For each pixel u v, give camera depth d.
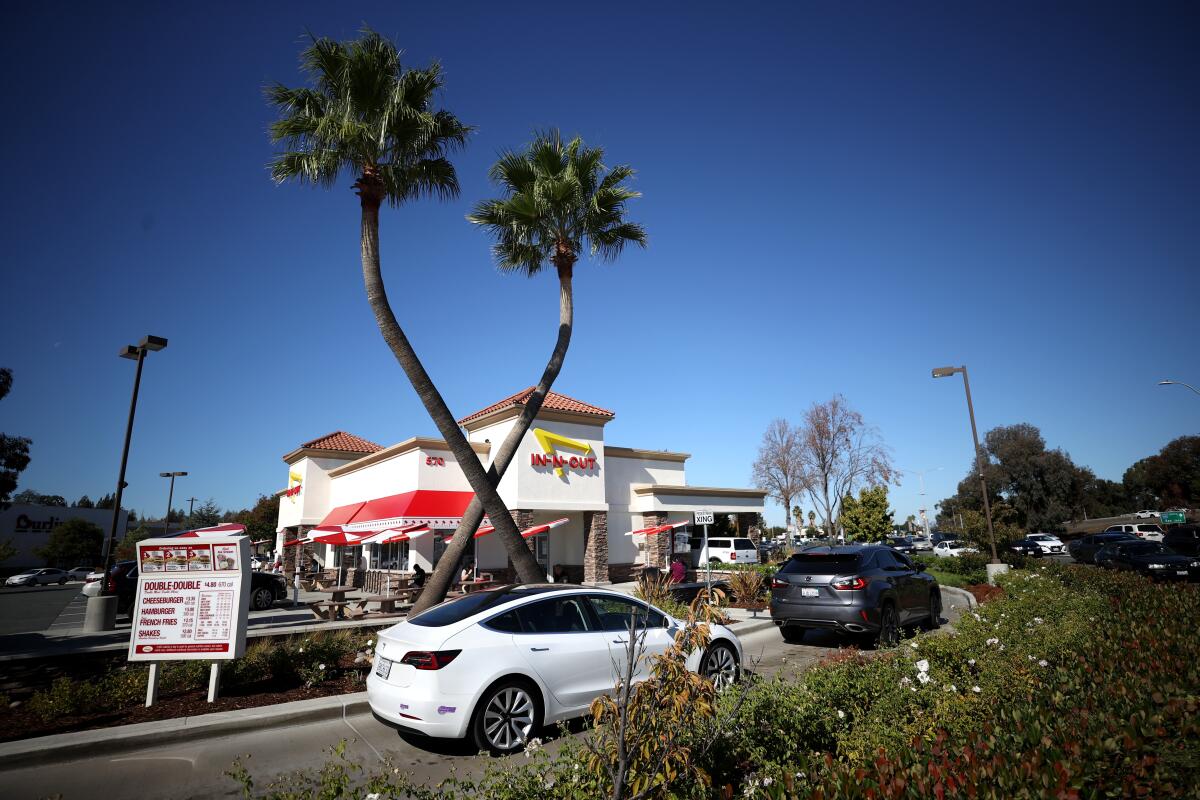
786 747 4.21
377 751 6.15
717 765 3.94
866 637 12.01
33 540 64.69
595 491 26.20
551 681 6.27
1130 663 4.68
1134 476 76.50
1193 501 63.41
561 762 3.75
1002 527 25.97
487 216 14.95
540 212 14.43
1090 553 30.97
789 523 42.91
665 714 3.37
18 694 7.88
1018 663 5.19
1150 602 7.88
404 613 15.98
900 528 91.38
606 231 15.33
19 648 10.42
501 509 12.35
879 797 2.79
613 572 27.72
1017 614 8.09
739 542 33.94
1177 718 3.54
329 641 8.95
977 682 4.96
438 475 24.45
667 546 28.64
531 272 15.66
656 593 13.50
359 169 12.60
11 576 53.31
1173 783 2.80
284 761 5.92
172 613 7.45
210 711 7.12
